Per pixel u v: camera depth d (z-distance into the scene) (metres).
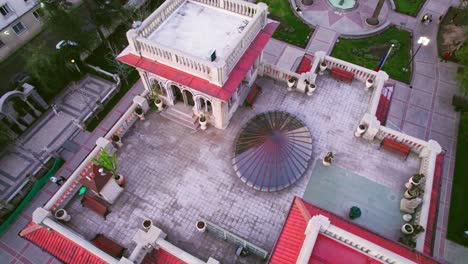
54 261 36.03
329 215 21.39
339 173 27.70
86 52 50.31
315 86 31.92
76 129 44.78
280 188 26.22
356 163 28.25
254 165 26.89
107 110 46.47
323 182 27.25
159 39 27.42
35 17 53.12
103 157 24.45
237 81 25.44
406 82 49.53
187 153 28.94
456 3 59.16
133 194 26.91
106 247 24.02
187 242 24.66
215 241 24.70
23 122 44.31
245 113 31.22
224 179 27.45
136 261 23.17
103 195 24.95
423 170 27.16
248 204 26.22
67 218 25.50
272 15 58.59
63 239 24.69
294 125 28.86
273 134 27.67
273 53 53.12
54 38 53.81
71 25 45.84
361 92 32.88
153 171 28.05
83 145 43.41
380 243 19.98
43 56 43.97
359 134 29.30
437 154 27.22
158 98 30.62
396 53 52.88
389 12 58.69
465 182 40.12
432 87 48.91
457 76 45.84
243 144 28.05
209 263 21.73
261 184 26.31
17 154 42.81
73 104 47.03
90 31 51.34
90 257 23.83
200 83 25.22
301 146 27.83
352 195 26.72
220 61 23.77
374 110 29.67
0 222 38.12
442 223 37.38
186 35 27.70
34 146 43.47
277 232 24.91
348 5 59.41
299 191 26.80
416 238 23.59
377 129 27.97
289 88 32.69
